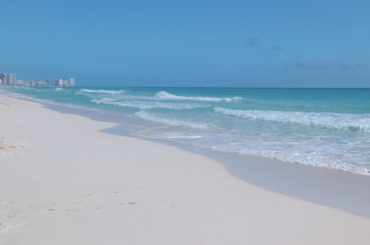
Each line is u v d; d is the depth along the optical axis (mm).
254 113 26938
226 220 6312
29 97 62344
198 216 6484
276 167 10688
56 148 13000
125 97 61656
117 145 14172
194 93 89812
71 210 6703
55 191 7863
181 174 9688
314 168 10492
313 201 7547
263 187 8578
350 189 8430
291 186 8695
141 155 12242
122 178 9109
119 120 24172
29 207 6848
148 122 22891
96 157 11695
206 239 5539
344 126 18812
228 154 12703
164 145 14398
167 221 6227
